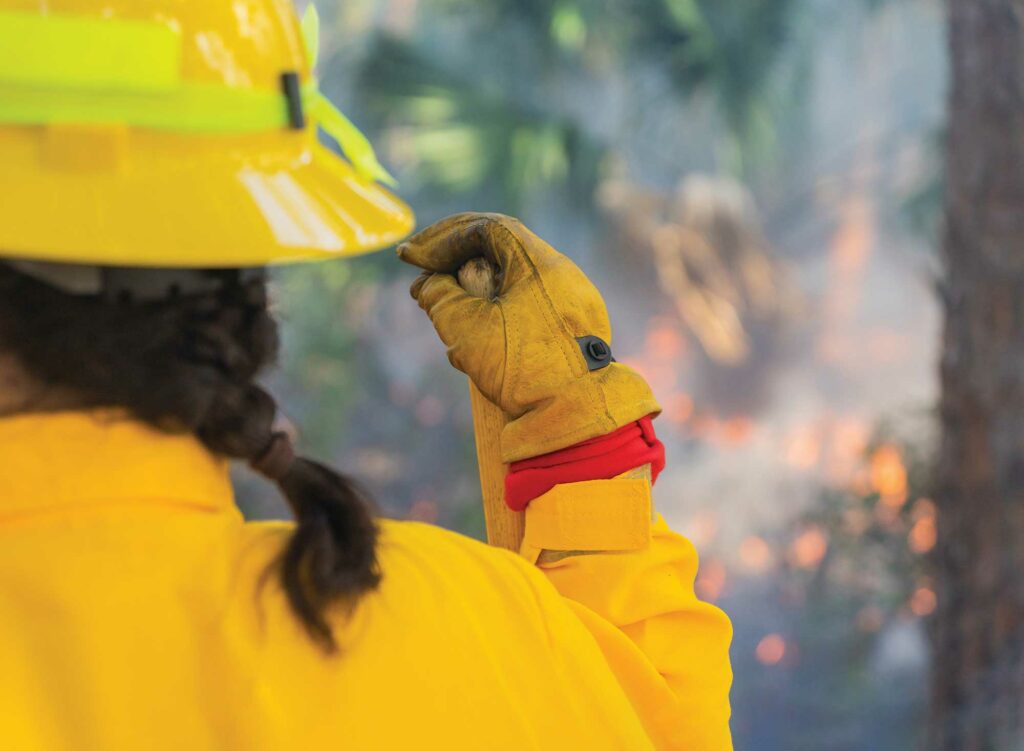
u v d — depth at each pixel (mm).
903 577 6168
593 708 1044
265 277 1017
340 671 938
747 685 8352
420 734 946
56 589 895
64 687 879
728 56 11336
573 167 10594
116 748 873
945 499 4836
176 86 933
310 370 9695
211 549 941
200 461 957
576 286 1336
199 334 943
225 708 901
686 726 1214
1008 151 4781
